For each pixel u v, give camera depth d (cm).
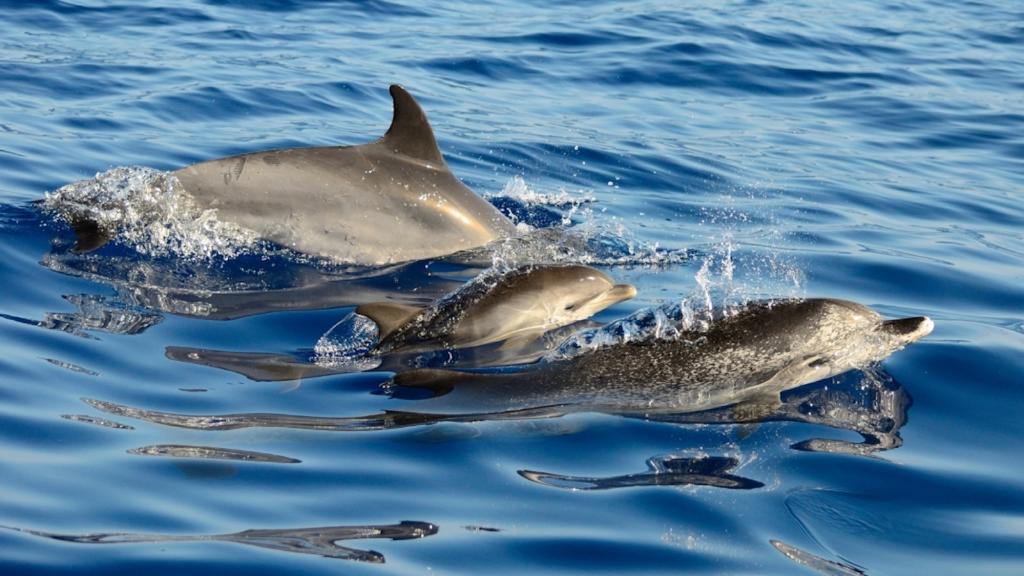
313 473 1488
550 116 3716
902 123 3925
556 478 1512
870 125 3891
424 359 1853
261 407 1670
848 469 1586
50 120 3194
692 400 1739
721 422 1692
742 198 3064
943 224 2933
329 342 1938
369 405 1689
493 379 1773
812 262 2552
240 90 3641
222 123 3344
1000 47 5072
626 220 2816
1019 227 2942
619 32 4788
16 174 2714
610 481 1512
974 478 1589
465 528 1381
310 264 2342
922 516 1481
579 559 1332
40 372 1728
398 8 4991
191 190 2416
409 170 2553
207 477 1463
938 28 5375
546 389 1741
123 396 1680
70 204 2425
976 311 2297
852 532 1433
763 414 1725
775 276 2450
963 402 1833
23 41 3959
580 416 1677
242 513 1384
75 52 3888
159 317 1995
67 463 1468
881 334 1927
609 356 1823
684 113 3891
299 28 4538
